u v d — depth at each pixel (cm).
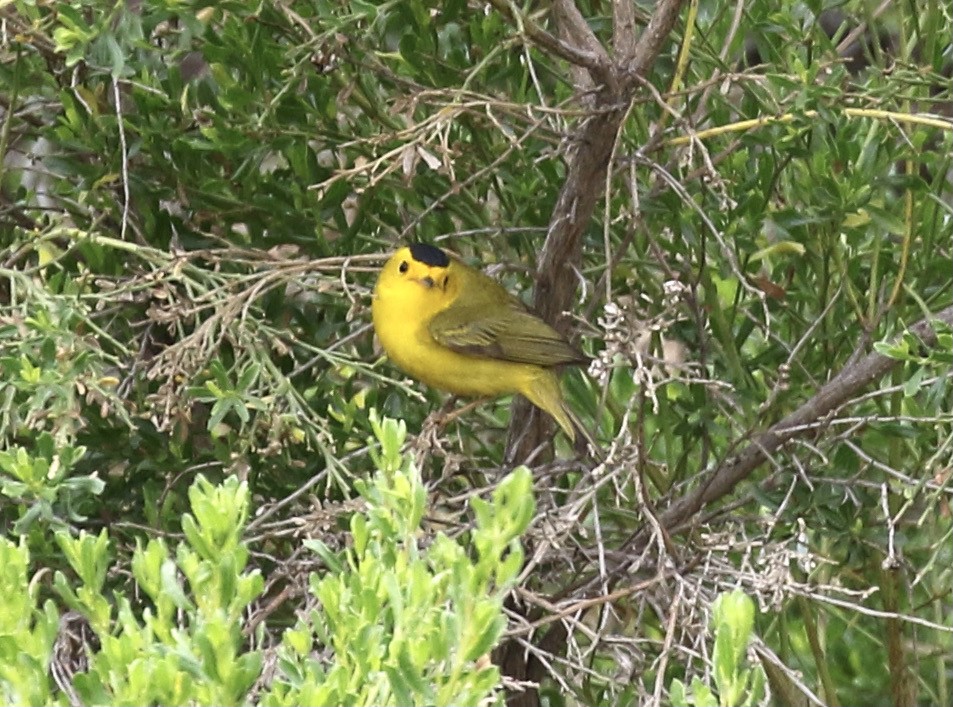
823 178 1082
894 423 1054
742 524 1076
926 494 1093
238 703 584
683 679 1024
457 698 559
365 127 1093
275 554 1100
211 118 1052
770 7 1146
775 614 1165
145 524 1058
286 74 1040
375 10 968
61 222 1092
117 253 1105
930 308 1162
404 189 1129
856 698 1393
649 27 991
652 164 999
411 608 575
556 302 1106
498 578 582
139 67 1067
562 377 1233
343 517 980
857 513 1143
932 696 1257
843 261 1153
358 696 566
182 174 1094
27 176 1395
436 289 1085
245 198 1095
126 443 1088
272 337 967
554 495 1127
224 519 612
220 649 560
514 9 951
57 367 893
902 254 1118
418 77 1092
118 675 566
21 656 565
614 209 1151
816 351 1198
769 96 1046
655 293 1181
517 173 1153
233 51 1029
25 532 823
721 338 1167
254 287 967
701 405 1145
